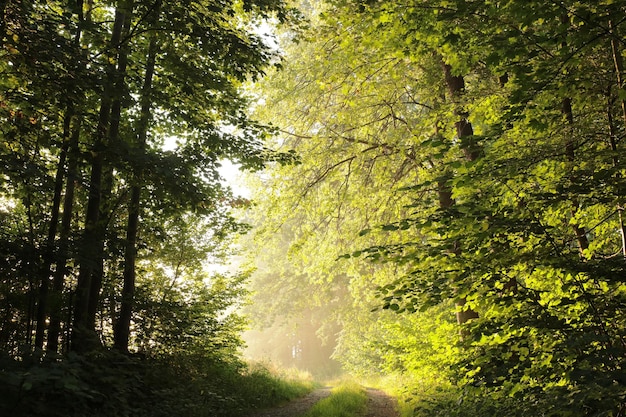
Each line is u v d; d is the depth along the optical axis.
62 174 7.49
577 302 3.85
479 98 6.05
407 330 8.39
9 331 7.00
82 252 7.12
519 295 4.07
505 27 4.62
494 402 4.72
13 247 6.36
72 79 6.68
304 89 11.92
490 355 4.05
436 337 5.54
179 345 9.38
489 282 4.04
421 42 5.83
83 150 7.84
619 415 2.93
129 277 9.04
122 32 8.88
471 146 4.23
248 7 8.20
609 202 3.98
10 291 6.97
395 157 11.50
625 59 4.54
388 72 9.42
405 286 4.28
